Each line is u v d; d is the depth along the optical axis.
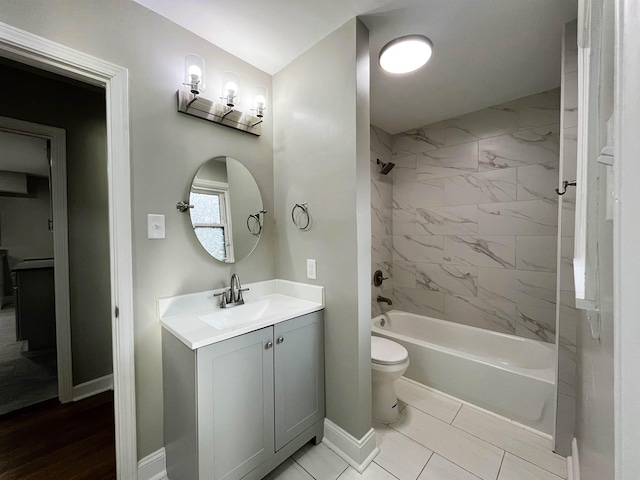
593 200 0.54
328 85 1.59
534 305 2.29
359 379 1.49
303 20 1.47
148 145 1.39
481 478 1.39
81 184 2.08
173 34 1.48
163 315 1.42
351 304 1.52
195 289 1.57
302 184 1.78
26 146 2.44
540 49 1.71
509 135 2.38
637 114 0.24
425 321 2.82
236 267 1.77
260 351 1.33
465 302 2.65
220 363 1.18
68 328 2.01
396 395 1.98
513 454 1.54
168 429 1.37
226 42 1.64
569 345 1.51
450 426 1.77
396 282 3.14
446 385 2.10
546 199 2.22
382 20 1.48
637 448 0.24
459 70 1.93
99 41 1.24
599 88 0.48
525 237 2.32
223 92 1.59
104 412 1.90
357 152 1.48
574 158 1.48
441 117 2.68
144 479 1.35
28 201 3.64
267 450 1.36
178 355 1.24
